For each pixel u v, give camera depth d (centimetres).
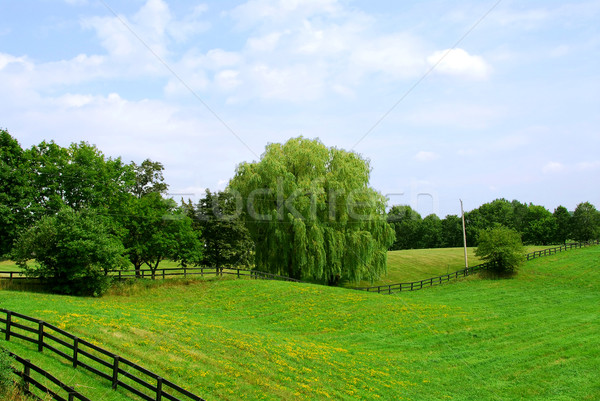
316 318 3036
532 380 2069
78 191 3841
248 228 4372
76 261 3084
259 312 3142
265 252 4303
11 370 1212
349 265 4272
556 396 1902
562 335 2759
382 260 4494
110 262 3222
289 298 3459
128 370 1537
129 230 4153
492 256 5059
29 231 3069
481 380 2069
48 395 1197
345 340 2627
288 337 2533
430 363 2283
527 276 4919
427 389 1941
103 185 3950
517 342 2630
